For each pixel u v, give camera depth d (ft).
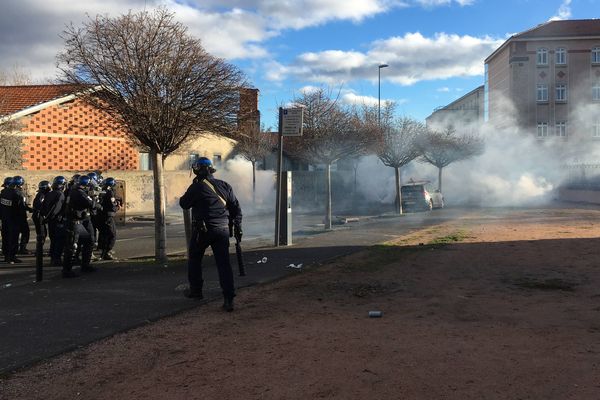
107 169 76.74
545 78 150.61
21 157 65.77
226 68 30.04
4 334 17.04
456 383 12.69
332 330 17.33
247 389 12.57
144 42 27.81
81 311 19.97
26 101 69.46
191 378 13.33
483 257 32.86
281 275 26.96
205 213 20.24
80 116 72.74
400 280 25.81
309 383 12.85
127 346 15.93
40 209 28.19
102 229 33.40
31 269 30.35
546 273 27.17
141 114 28.48
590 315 18.86
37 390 12.67
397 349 15.29
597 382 12.61
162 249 32.24
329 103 61.52
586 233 46.19
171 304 20.99
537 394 11.99
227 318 18.97
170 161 87.71
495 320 18.38
